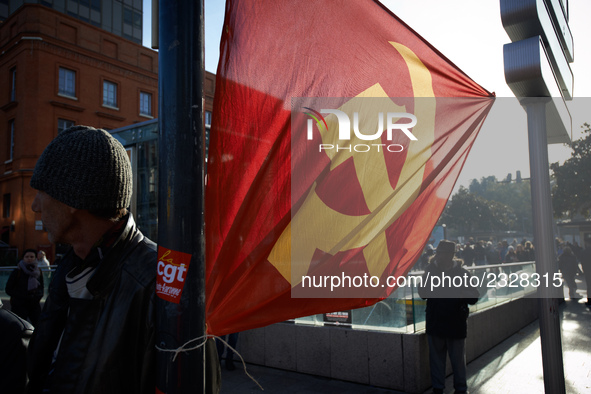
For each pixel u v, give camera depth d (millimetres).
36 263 6852
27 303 6715
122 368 1136
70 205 1150
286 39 1680
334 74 1782
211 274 1485
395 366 4812
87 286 1166
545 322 2641
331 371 5242
